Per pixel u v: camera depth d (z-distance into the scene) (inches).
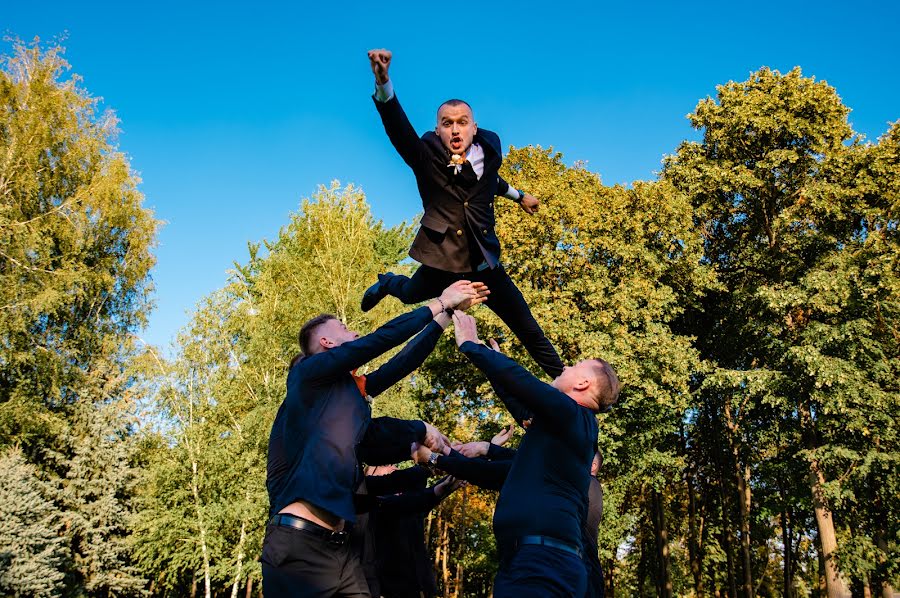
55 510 722.8
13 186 764.0
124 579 776.9
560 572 109.3
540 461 118.3
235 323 833.5
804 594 959.6
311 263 764.0
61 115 813.2
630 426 705.0
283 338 742.5
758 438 752.3
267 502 737.6
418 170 119.6
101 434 795.4
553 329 652.7
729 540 831.1
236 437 809.5
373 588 151.2
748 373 663.1
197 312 858.1
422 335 135.6
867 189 681.6
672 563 986.1
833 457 618.2
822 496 644.7
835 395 607.8
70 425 793.6
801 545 949.8
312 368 111.5
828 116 727.7
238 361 842.8
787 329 704.4
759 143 765.3
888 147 698.2
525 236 697.0
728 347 803.4
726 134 772.0
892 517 653.3
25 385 749.9
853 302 633.0
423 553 179.5
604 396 130.4
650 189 722.8
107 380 831.7
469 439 856.9
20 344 737.6
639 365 661.9
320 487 105.4
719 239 836.0
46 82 807.1
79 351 802.8
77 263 800.3
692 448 892.0
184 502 816.3
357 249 748.6
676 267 737.0
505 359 119.5
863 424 609.3
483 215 122.6
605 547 692.7
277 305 762.2
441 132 119.5
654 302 674.2
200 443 815.1
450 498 1073.5
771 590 1064.2
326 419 110.7
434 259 120.0
